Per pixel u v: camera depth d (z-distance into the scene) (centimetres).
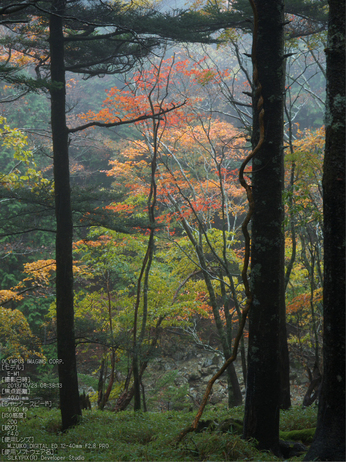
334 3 449
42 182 1009
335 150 443
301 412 770
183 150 1590
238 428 623
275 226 565
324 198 450
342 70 445
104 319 1391
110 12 909
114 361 1285
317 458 423
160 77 1263
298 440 621
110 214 1002
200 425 674
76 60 1103
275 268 562
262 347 554
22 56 1230
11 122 2412
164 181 1274
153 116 963
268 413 545
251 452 507
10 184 1254
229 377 1166
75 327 974
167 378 1709
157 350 1043
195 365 1980
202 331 2036
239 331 429
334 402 432
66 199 903
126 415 933
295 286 1459
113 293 1580
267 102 567
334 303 438
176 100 1341
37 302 1975
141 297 1300
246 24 970
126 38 1000
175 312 1277
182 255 1392
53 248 1994
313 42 1061
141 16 920
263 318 557
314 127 2391
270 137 564
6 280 2094
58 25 905
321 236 1152
